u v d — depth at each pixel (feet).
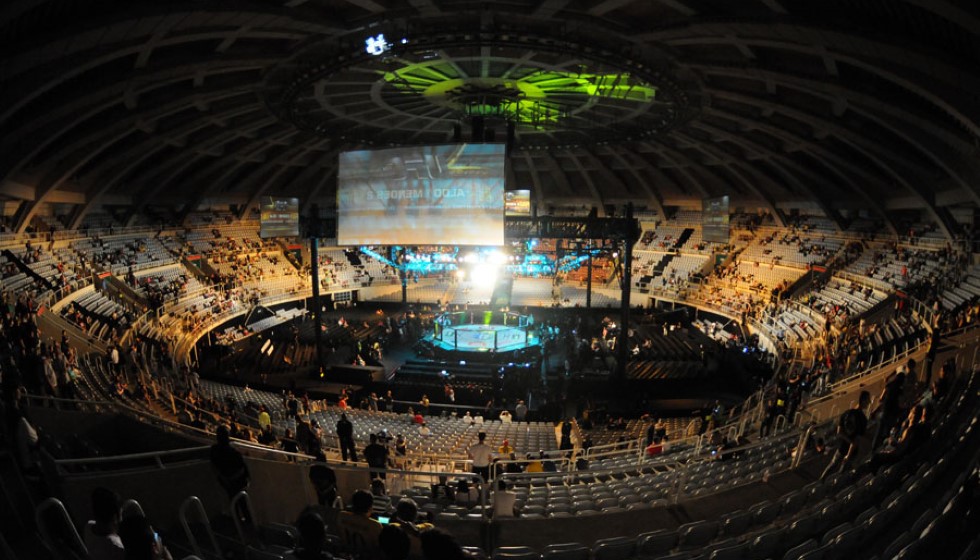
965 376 50.21
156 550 16.43
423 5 69.72
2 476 23.66
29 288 92.43
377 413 83.66
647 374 113.39
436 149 90.63
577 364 120.16
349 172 94.27
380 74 95.25
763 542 27.17
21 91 63.93
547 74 97.35
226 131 125.08
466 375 115.85
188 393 71.36
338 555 23.80
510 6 70.69
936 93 62.75
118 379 65.31
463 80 101.55
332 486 28.30
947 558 24.16
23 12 46.16
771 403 69.56
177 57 77.05
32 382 43.86
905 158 99.14
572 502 38.34
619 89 100.78
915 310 95.04
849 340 99.04
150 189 150.61
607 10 68.59
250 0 62.75
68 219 132.46
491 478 40.63
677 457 52.65
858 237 149.48
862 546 26.86
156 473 27.76
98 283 120.67
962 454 36.01
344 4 70.85
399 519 19.77
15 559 18.61
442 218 91.30
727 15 65.05
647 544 28.45
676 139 149.38
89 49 64.18
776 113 110.73
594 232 106.22
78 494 25.25
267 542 26.20
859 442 41.14
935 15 50.26
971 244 103.60
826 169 139.85
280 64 88.94
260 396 91.71
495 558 26.35
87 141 95.91
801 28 61.41
